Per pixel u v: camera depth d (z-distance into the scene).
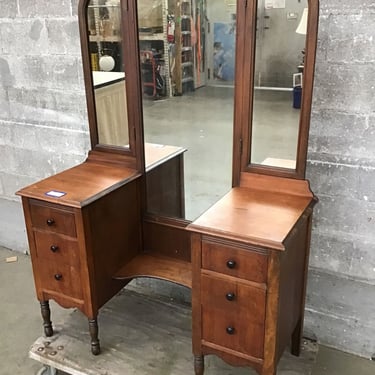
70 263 2.07
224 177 2.16
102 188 2.07
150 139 2.27
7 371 2.25
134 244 2.35
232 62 1.98
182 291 2.56
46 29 2.53
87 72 2.26
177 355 2.16
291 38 1.77
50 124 2.77
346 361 2.22
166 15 2.04
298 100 1.84
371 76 1.85
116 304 2.53
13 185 3.12
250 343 1.78
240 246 1.65
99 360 2.12
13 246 3.26
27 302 2.74
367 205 2.03
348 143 1.98
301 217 1.77
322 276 2.22
